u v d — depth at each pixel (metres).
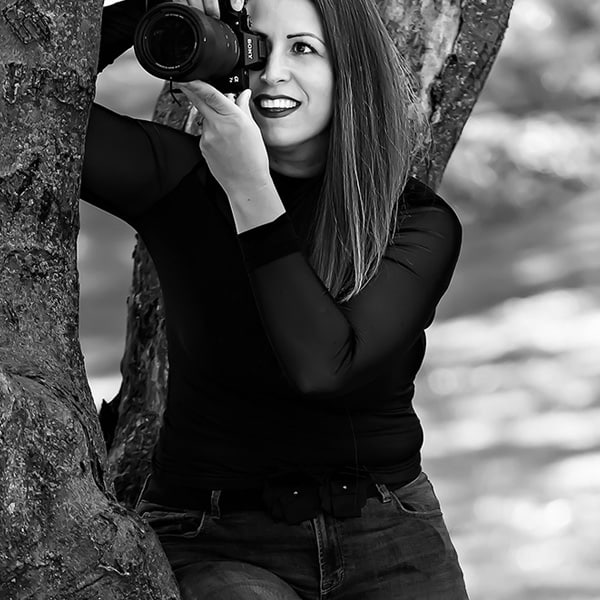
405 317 3.53
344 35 3.59
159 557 3.19
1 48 3.03
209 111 3.26
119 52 3.90
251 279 3.35
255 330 3.59
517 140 27.14
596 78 28.25
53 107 3.11
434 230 3.71
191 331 3.65
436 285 3.66
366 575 3.73
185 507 3.67
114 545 3.06
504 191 26.73
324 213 3.67
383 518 3.74
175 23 3.13
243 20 3.45
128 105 25.08
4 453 2.90
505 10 4.92
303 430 3.64
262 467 3.64
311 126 3.63
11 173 3.06
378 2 4.79
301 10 3.57
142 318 4.75
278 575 3.66
